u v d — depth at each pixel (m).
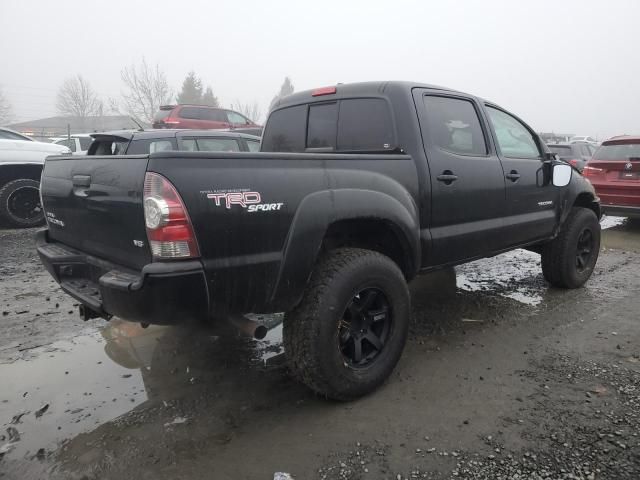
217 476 2.13
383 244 3.10
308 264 2.47
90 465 2.22
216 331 3.71
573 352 3.28
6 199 7.71
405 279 3.19
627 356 3.20
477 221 3.58
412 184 3.04
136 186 2.18
